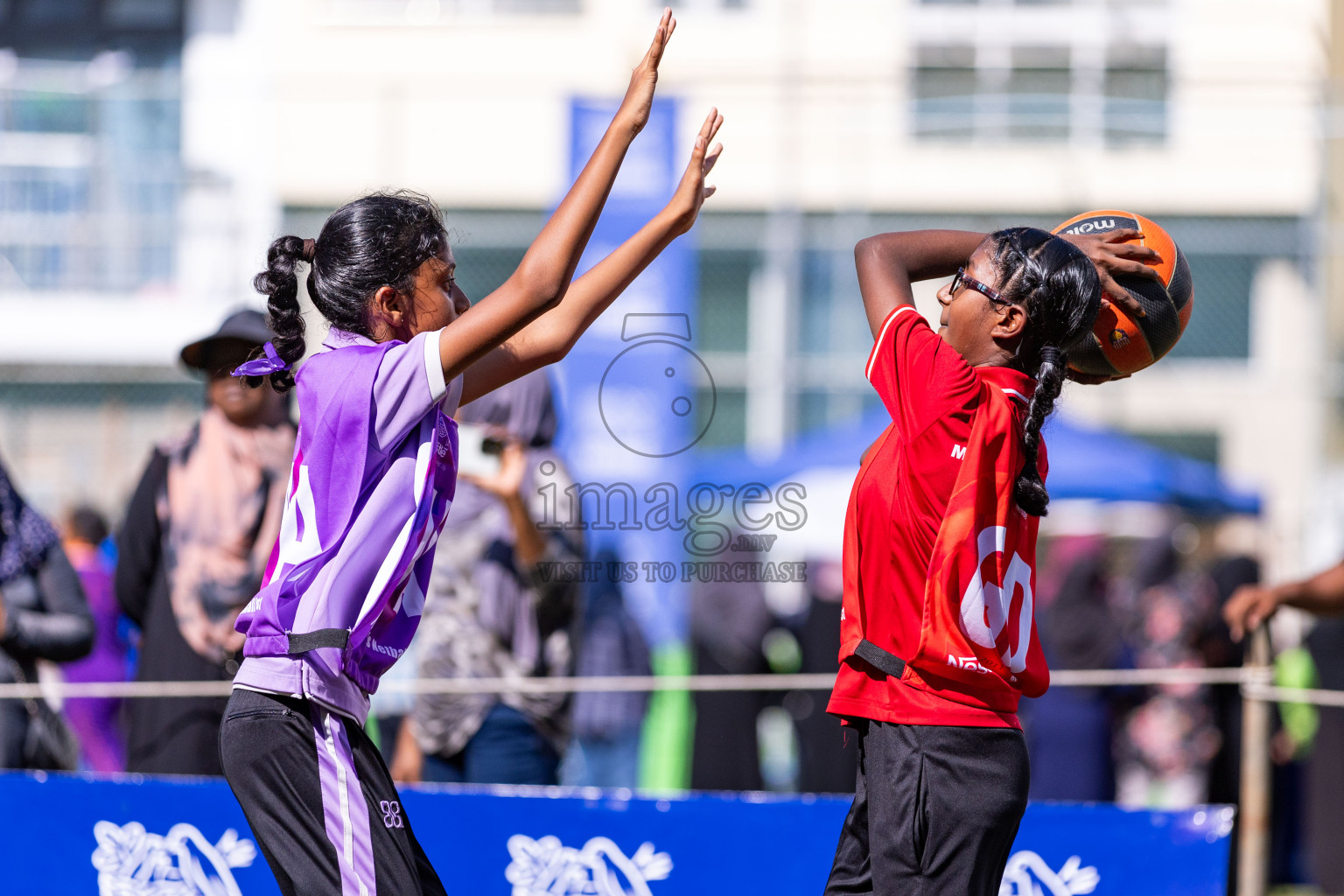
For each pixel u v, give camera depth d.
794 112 34.84
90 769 21.09
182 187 38.22
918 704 8.58
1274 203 35.16
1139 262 9.43
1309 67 38.47
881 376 8.83
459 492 15.05
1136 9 38.94
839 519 25.80
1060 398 9.71
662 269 26.48
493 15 43.25
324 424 8.03
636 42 42.66
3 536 14.21
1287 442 34.78
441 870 13.09
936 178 35.31
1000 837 8.55
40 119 38.25
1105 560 25.03
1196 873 12.57
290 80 38.25
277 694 7.93
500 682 14.04
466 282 36.69
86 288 37.91
